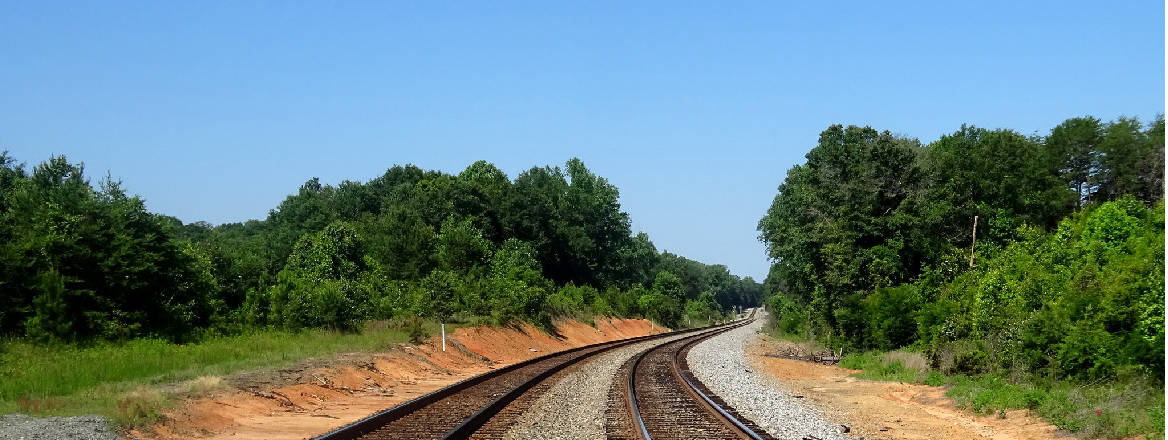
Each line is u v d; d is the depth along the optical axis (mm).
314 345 30078
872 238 45375
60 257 29219
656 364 33594
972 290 33438
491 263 68625
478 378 25656
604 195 112000
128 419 14312
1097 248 28453
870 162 46688
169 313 32312
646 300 95000
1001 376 23578
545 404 19750
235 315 38312
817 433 15508
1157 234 24500
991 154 54875
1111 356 19547
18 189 35750
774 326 85312
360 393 23234
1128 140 58344
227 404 17531
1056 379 21375
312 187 114188
